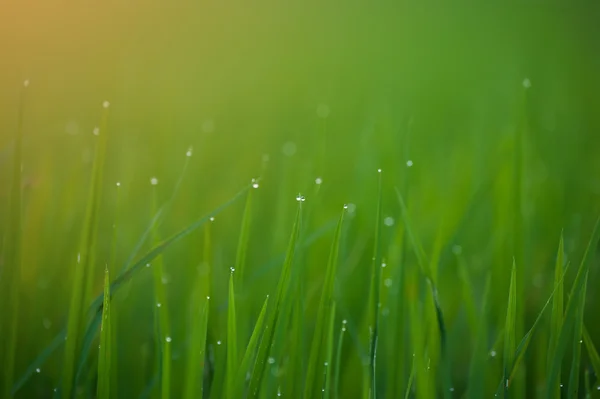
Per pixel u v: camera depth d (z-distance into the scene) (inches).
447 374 27.3
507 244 31.8
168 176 40.1
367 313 30.0
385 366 29.3
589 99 69.9
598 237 26.4
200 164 42.9
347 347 30.1
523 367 28.9
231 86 74.5
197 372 26.5
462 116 65.5
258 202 35.5
